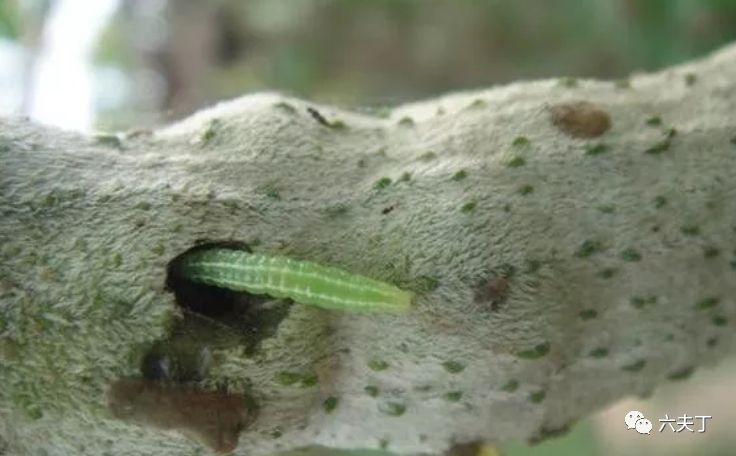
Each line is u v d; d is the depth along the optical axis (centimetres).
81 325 5
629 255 6
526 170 6
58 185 6
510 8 18
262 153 6
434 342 6
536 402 7
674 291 7
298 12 19
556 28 18
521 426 7
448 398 6
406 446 7
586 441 16
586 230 6
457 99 7
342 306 6
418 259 6
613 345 7
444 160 6
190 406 6
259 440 6
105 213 6
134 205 6
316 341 6
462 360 6
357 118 7
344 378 6
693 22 14
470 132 7
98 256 6
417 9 19
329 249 6
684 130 7
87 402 6
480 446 7
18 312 5
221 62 19
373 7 19
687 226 7
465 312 6
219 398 6
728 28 14
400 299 5
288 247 6
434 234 6
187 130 6
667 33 14
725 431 15
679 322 7
